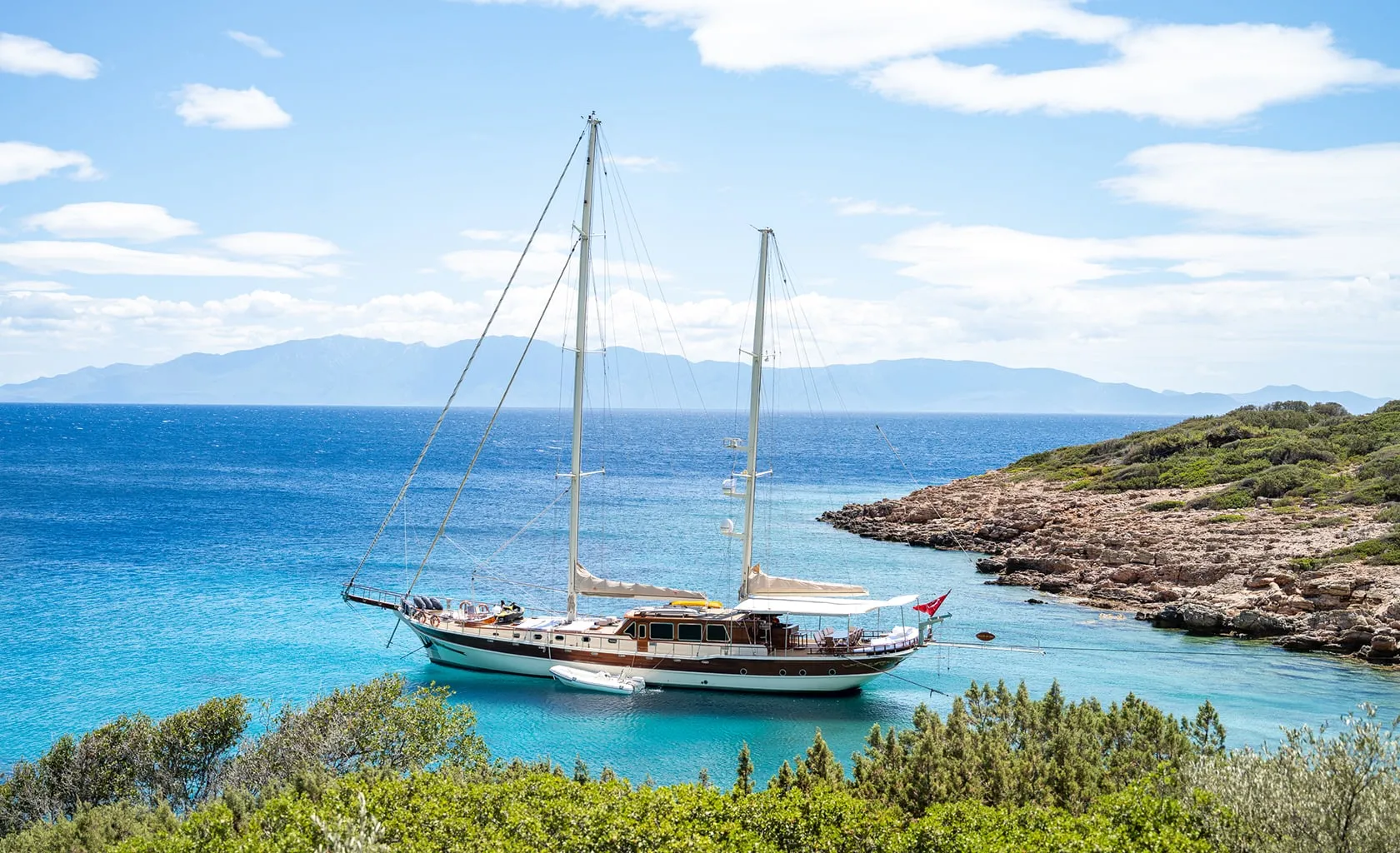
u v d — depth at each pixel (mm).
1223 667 46281
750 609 41438
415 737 27641
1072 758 23609
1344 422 98875
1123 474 96750
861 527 93250
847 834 20547
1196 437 103062
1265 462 86625
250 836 18641
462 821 20344
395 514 100375
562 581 67438
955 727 26609
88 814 21531
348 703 28047
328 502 109250
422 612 47125
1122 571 64062
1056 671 46031
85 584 62094
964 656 48719
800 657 41875
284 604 57656
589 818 20734
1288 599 53625
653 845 19922
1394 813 16469
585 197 43938
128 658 45906
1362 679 44281
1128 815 19531
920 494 110625
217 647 48031
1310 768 18156
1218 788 19672
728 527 45344
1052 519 82500
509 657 44156
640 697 41875
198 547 76750
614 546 83062
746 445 44719
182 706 39125
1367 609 50750
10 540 78812
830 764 25516
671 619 42781
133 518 92562
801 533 93312
